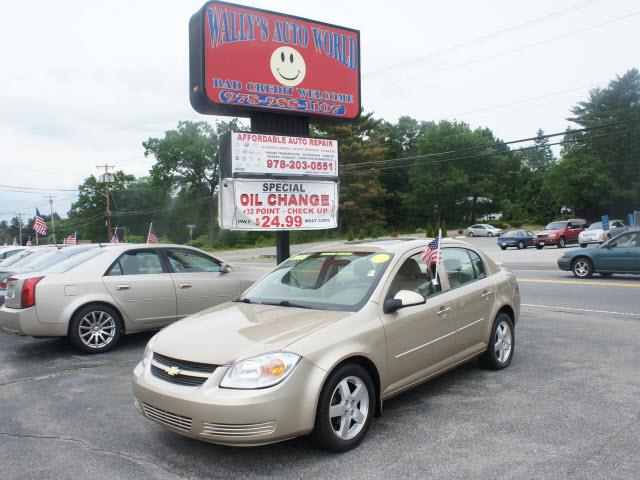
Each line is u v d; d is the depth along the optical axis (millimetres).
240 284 8703
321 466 3689
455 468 3604
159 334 4332
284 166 9609
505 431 4227
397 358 4398
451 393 5227
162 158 81938
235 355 3621
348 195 62562
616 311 9750
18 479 3646
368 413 4082
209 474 3631
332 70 10141
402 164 79562
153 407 3820
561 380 5582
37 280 7055
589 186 59688
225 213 9086
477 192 72625
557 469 3545
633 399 4926
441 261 5285
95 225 98000
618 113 61938
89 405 5215
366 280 4613
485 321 5676
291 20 9656
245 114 9547
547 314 9656
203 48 8797
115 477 3639
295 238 67750
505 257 26797
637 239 14633
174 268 8164
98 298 7352
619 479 3391
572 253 15719
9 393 5684
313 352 3715
